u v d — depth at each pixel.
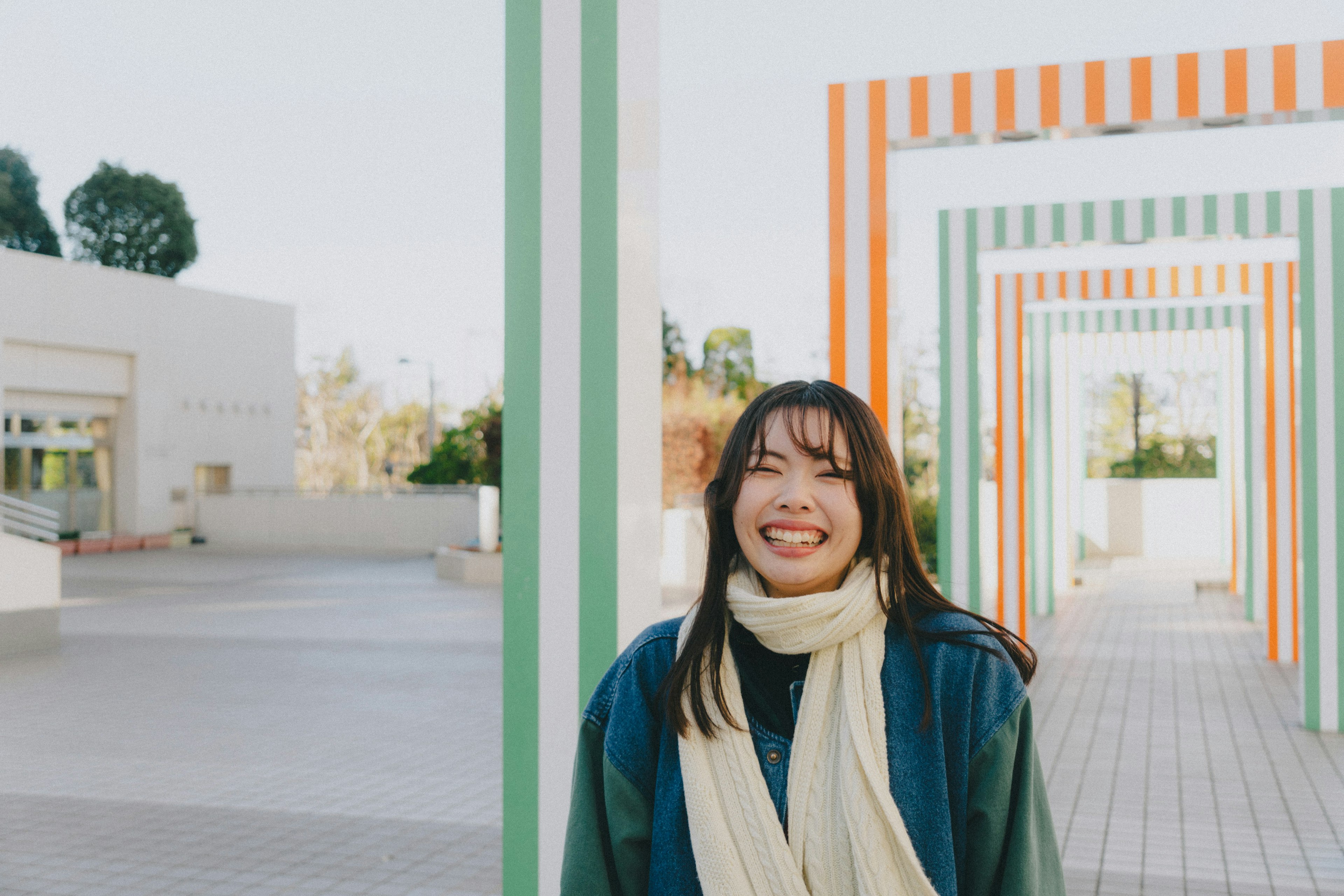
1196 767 6.41
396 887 4.31
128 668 9.66
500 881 4.38
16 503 19.53
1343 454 7.19
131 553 23.89
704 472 22.17
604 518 2.72
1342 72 5.51
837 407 1.46
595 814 1.54
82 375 24.92
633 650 1.57
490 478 22.12
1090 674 9.63
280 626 12.36
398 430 51.22
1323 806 5.57
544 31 2.78
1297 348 8.08
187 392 27.33
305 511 25.66
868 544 1.46
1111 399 35.34
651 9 2.86
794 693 1.44
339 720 7.56
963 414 9.72
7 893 4.26
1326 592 7.32
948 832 1.34
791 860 1.34
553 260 2.76
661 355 2.93
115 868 4.54
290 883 4.35
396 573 19.45
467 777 6.01
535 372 2.78
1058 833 5.15
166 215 35.47
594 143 2.74
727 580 1.49
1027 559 13.80
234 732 7.19
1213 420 34.31
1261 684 9.10
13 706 8.03
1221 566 18.91
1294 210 8.13
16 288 23.22
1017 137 6.04
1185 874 4.58
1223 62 5.67
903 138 6.02
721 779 1.40
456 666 9.75
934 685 1.40
